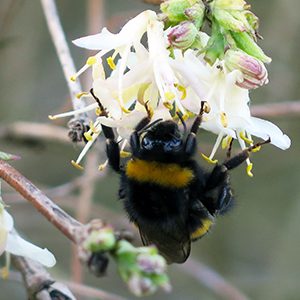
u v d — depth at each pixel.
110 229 0.23
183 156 0.27
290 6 0.40
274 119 0.36
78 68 0.40
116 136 0.27
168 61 0.26
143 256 0.23
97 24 0.34
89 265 0.23
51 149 0.36
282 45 0.40
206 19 0.26
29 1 0.41
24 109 0.41
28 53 0.41
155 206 0.27
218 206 0.27
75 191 0.39
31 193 0.25
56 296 0.26
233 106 0.26
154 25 0.26
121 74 0.26
